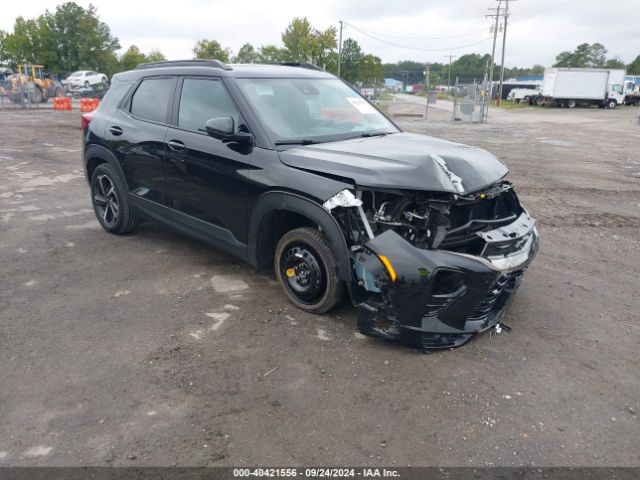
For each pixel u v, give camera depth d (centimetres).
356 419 294
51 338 378
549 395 318
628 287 484
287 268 415
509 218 380
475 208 363
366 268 339
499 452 271
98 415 296
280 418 295
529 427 290
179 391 318
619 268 532
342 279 374
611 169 1130
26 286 466
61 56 5103
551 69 4544
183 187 480
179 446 273
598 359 359
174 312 418
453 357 355
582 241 616
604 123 2592
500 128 2228
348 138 446
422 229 341
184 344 370
